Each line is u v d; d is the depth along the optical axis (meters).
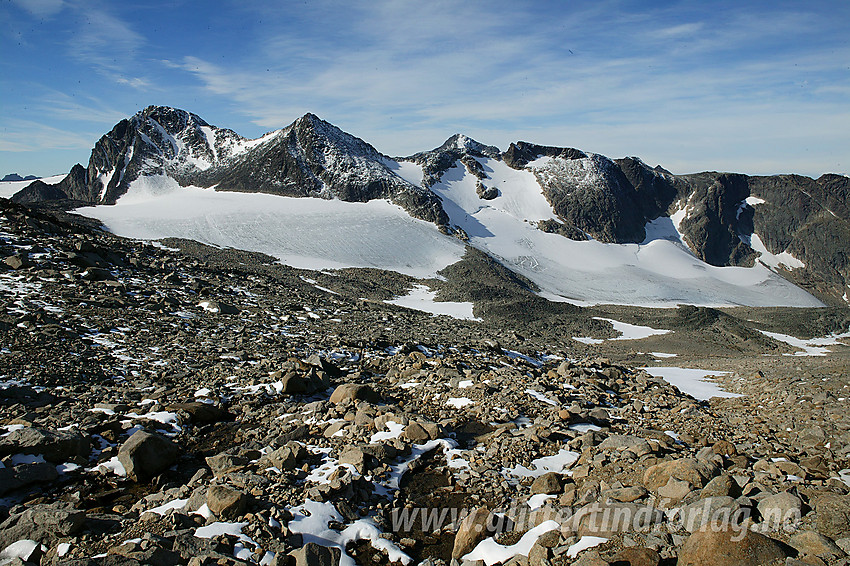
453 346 25.42
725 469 9.68
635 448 10.38
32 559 7.16
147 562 6.70
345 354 21.50
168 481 10.15
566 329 55.84
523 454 10.86
